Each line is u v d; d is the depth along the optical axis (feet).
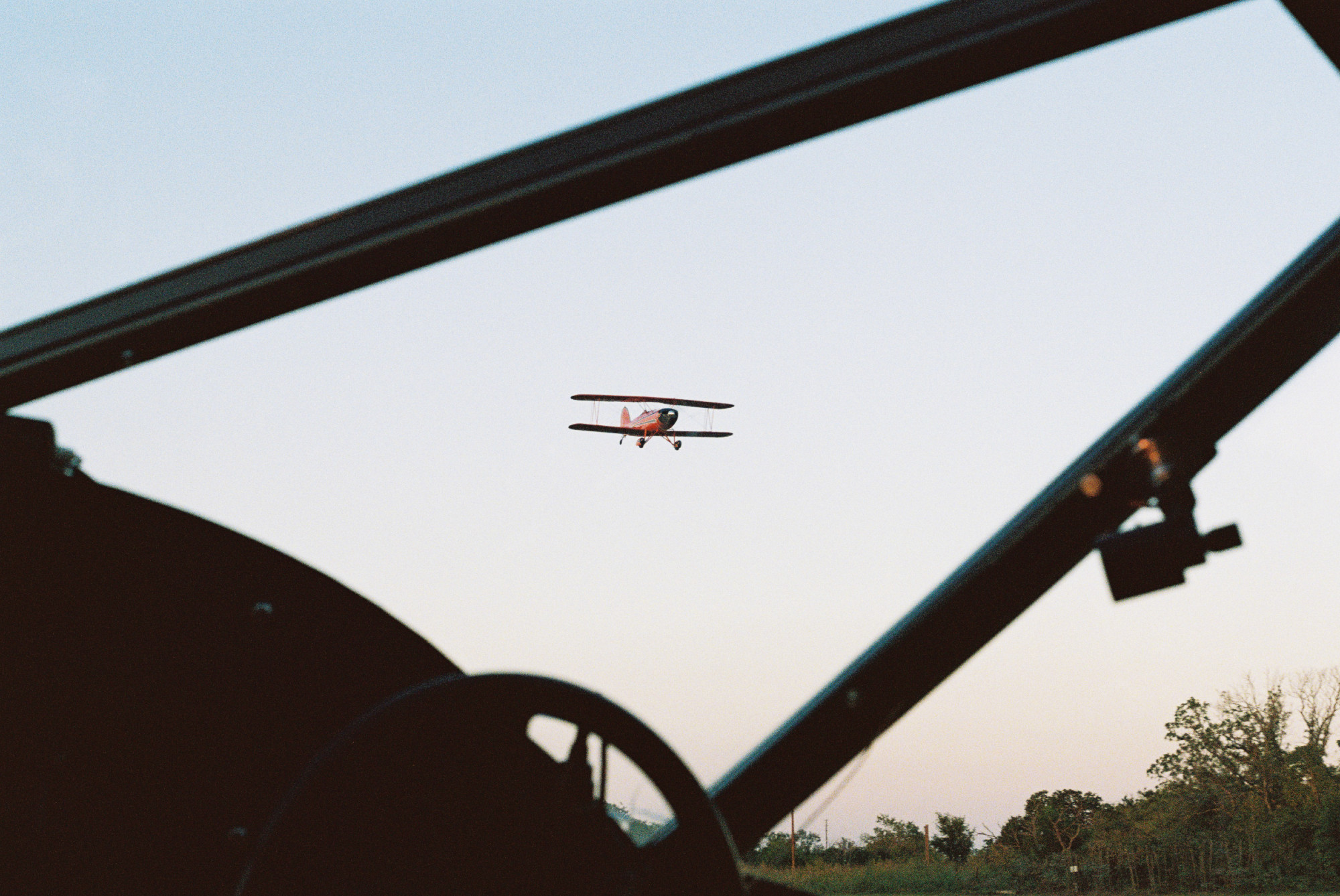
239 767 3.38
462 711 3.11
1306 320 4.12
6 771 3.22
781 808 4.17
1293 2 4.32
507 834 3.26
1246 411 4.13
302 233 3.87
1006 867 90.63
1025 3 3.89
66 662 3.31
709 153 3.92
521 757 3.32
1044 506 4.13
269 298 3.90
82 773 3.28
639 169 3.90
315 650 3.51
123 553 3.38
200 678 3.39
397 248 3.87
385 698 3.54
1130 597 3.95
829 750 4.14
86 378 3.97
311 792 2.98
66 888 3.21
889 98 3.94
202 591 3.44
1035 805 100.83
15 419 3.25
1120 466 4.09
